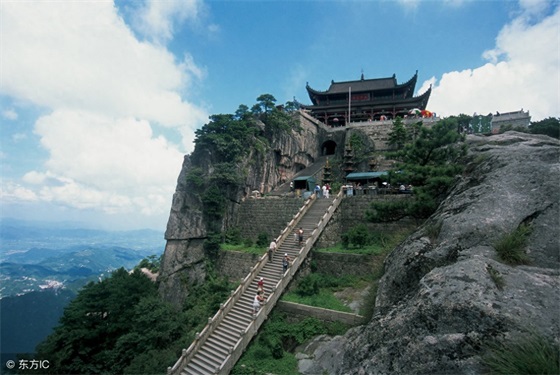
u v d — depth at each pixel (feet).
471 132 162.71
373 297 50.16
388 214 69.10
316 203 107.86
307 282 74.84
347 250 83.25
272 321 68.80
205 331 68.64
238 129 135.03
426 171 63.93
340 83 249.75
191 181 120.16
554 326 21.36
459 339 23.24
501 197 36.86
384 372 26.55
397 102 215.72
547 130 123.34
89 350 78.28
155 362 64.44
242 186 131.64
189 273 114.73
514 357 19.53
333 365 50.67
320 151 201.26
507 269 27.40
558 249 28.91
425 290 28.58
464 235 34.55
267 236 113.09
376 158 159.43
